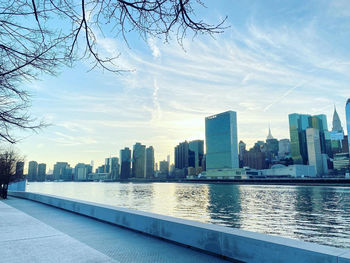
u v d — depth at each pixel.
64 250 4.96
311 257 4.04
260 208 83.00
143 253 5.76
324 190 172.38
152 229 7.38
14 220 8.73
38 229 7.08
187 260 5.30
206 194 150.62
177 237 6.56
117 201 108.94
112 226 8.94
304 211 75.12
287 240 4.71
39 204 17.94
